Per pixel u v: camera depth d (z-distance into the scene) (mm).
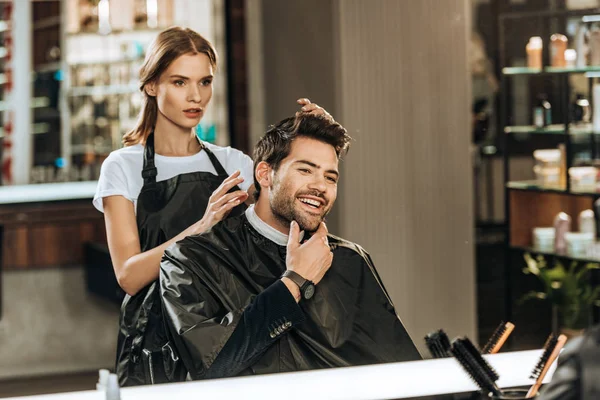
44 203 5469
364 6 3982
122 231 2428
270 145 2078
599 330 1377
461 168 4094
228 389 1855
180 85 2482
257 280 2062
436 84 4059
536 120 4441
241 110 5395
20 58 5848
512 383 1904
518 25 4426
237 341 1928
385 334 2135
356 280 2154
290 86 4617
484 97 4449
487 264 4277
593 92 4340
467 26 4074
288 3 4523
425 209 4055
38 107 5898
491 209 4363
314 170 2047
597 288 4297
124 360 2371
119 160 2477
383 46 3990
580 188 4344
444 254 4086
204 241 2084
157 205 2430
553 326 4316
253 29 5246
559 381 1379
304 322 2062
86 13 5848
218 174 2527
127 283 2383
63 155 5934
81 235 5531
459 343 1806
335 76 4031
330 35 4074
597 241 4332
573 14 4355
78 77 5883
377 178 3990
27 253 5434
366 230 3986
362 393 1864
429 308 4047
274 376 1930
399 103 4008
